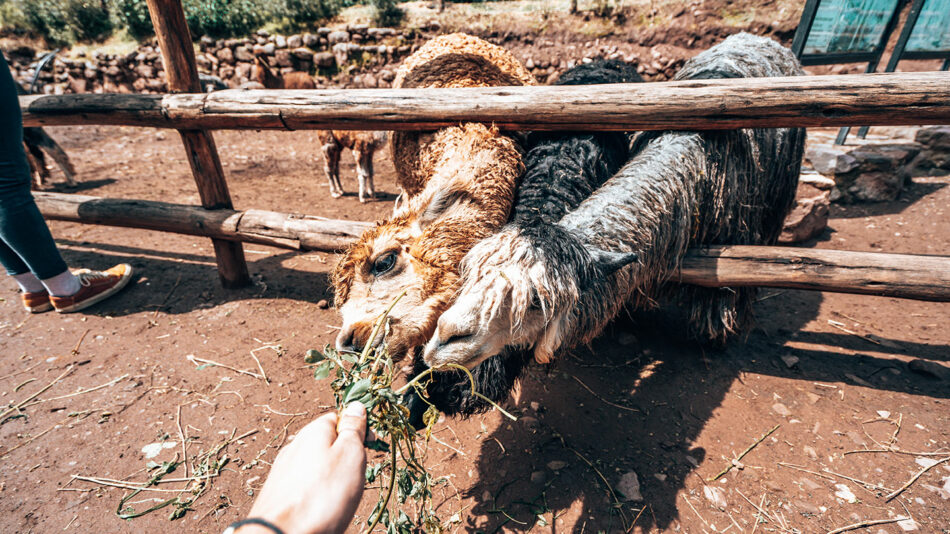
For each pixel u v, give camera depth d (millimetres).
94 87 11562
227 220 3818
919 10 5402
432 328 2377
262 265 4703
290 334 3621
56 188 6770
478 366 2332
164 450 2598
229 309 3949
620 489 2352
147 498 2320
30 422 2775
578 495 2328
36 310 3820
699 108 2518
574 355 3398
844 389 2975
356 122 3123
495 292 1746
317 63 10789
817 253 2760
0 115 2963
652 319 3801
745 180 2881
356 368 1564
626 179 2432
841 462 2469
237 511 2254
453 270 2408
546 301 1780
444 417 2842
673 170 2508
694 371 3199
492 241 1854
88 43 11984
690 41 9305
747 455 2535
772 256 2791
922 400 2850
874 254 2713
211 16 10969
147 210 4023
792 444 2590
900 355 3266
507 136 3086
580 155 2721
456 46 3936
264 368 3248
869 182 5547
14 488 2363
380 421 1485
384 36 10586
